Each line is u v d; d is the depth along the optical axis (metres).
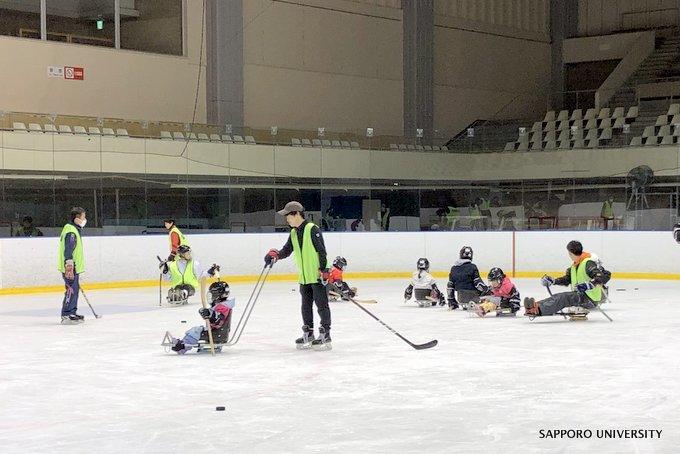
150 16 19.94
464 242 19.23
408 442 5.30
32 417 6.13
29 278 15.66
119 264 16.62
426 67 24.91
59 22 18.62
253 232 18.36
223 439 5.43
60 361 8.47
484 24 26.58
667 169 18.31
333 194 19.03
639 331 10.05
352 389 6.89
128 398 6.70
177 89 20.14
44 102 18.12
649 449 5.10
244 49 21.23
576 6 28.31
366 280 18.23
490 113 26.80
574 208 19.06
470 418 5.89
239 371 7.73
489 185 19.59
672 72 26.19
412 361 8.17
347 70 23.39
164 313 12.48
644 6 27.56
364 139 19.27
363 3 23.67
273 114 21.84
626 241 18.17
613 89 24.55
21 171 15.95
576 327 10.43
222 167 18.08
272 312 12.33
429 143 19.59
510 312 11.60
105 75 18.98
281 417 5.98
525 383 7.08
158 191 17.39
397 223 19.33
